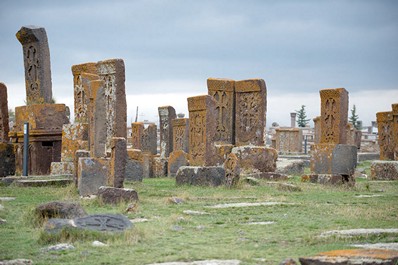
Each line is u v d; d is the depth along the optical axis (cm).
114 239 1160
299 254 1054
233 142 3238
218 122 3203
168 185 2428
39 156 2791
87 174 1884
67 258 1023
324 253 889
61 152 2717
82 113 2916
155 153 4153
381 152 3972
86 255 1046
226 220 1473
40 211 1352
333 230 1290
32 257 1041
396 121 3550
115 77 2420
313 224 1406
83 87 2705
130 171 2517
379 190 2397
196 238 1220
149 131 4125
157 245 1139
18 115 2867
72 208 1343
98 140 2423
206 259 1010
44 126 2805
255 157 2859
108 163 1914
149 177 3244
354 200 1989
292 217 1535
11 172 2666
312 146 2633
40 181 2177
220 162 2848
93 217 1230
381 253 876
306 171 3547
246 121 3216
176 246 1128
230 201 1888
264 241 1192
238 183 2334
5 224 1370
